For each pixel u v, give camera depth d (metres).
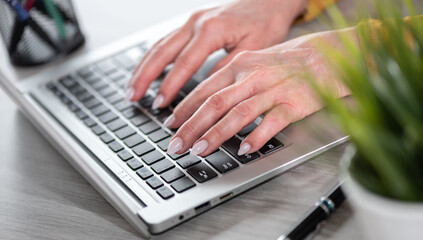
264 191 0.58
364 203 0.39
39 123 0.73
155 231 0.55
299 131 0.63
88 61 0.85
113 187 0.60
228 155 0.61
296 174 0.60
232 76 0.71
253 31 0.81
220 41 0.80
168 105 0.73
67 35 0.90
